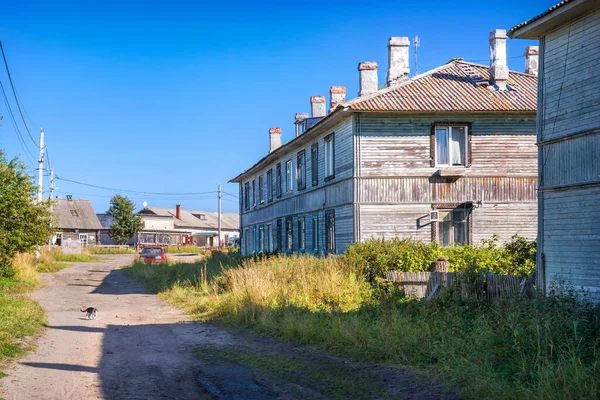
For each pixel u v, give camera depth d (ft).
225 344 42.98
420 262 65.41
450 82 88.22
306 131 95.55
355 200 79.41
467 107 78.64
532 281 49.44
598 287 43.91
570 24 47.50
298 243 109.81
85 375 32.81
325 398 28.43
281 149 114.01
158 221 336.90
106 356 38.63
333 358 37.09
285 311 51.34
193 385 31.01
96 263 175.11
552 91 49.39
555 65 49.14
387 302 52.13
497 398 26.27
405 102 79.87
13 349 38.27
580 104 46.14
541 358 29.45
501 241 80.79
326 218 92.17
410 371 32.68
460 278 50.55
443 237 80.79
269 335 46.06
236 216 447.83
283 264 68.28
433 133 80.38
